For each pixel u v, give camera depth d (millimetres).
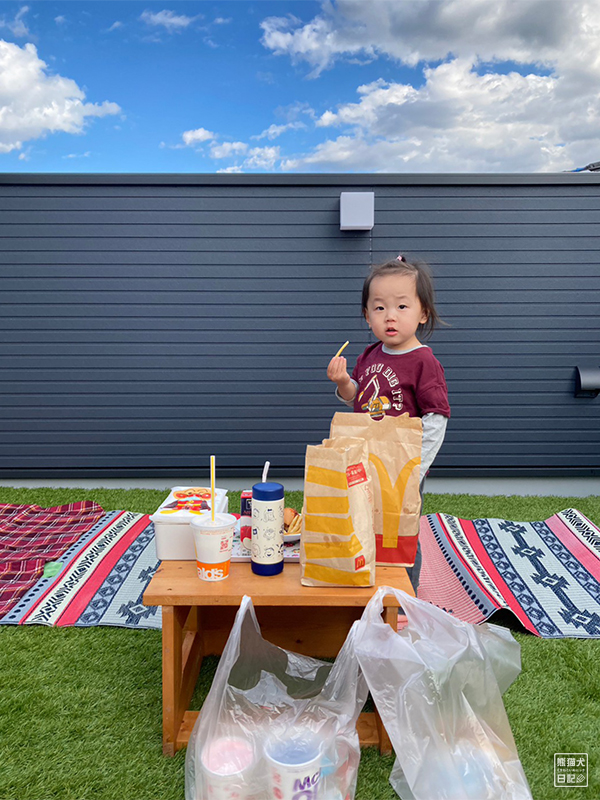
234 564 2111
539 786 1799
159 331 5125
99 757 1889
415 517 2027
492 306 5137
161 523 2098
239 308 5113
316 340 5148
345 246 5059
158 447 5223
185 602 1845
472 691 1824
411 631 1872
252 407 5207
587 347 5176
